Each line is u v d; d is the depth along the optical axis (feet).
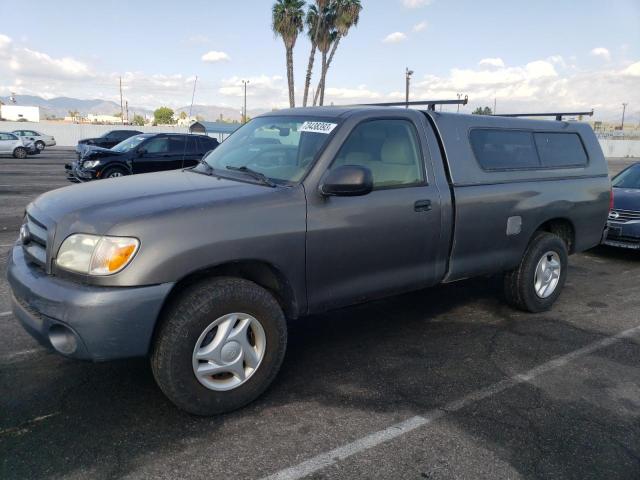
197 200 10.37
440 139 14.21
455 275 14.58
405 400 11.56
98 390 11.52
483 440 10.12
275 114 14.73
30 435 9.82
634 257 26.61
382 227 12.50
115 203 10.16
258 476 8.89
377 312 17.25
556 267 17.46
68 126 163.32
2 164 77.46
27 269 10.36
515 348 14.60
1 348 13.48
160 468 9.00
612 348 14.79
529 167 16.43
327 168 11.77
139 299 9.32
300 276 11.43
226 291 10.23
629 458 9.71
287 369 12.96
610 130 245.45
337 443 9.87
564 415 11.13
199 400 10.23
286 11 100.42
